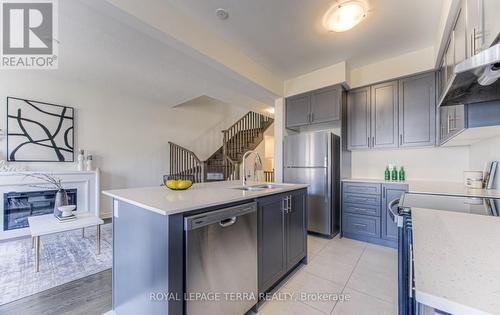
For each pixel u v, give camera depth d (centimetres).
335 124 361
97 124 424
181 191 180
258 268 166
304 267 229
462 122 159
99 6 160
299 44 261
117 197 152
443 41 208
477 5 125
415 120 282
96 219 251
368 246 285
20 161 339
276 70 330
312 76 336
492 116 144
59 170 375
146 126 505
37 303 169
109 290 187
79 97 401
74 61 311
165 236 111
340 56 291
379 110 311
